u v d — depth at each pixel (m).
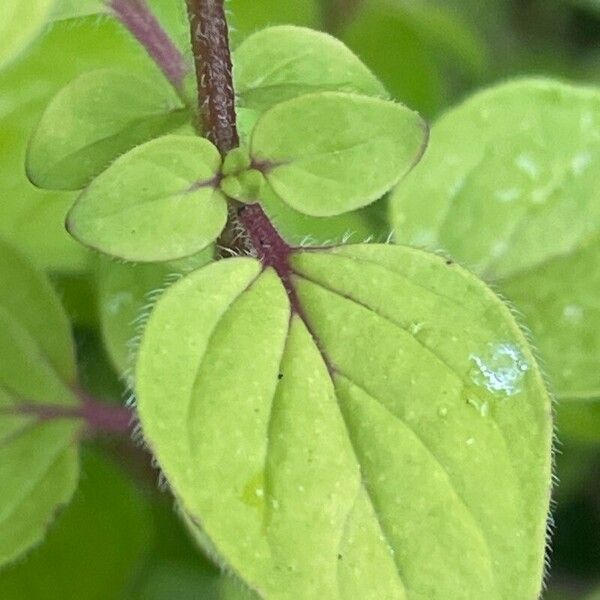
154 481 0.12
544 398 0.08
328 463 0.08
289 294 0.08
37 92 0.12
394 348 0.08
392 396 0.08
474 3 0.16
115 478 0.12
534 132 0.11
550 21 0.16
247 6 0.13
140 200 0.08
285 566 0.07
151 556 0.12
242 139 0.09
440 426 0.08
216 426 0.08
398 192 0.11
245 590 0.09
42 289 0.11
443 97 0.15
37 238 0.11
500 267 0.11
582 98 0.11
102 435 0.11
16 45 0.07
